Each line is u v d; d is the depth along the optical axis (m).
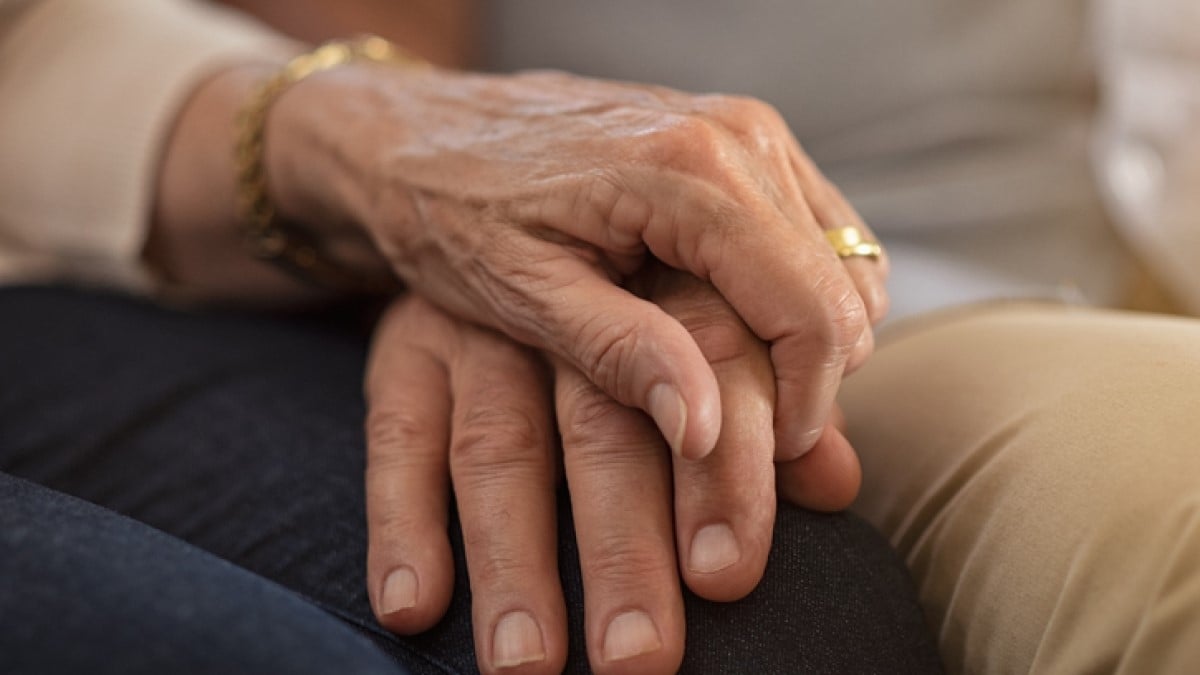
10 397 0.61
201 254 0.67
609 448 0.52
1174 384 0.51
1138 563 0.48
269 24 0.87
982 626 0.52
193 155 0.65
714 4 0.83
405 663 0.52
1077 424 0.51
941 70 0.83
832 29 0.82
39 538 0.47
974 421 0.54
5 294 0.66
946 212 0.81
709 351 0.51
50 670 0.45
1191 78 0.86
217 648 0.45
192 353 0.63
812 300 0.50
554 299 0.52
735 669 0.50
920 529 0.54
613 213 0.52
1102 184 0.84
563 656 0.51
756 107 0.54
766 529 0.51
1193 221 0.83
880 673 0.51
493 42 0.88
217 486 0.57
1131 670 0.48
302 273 0.65
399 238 0.57
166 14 0.70
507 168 0.54
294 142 0.62
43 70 0.68
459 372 0.56
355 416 0.59
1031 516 0.51
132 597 0.46
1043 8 0.82
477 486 0.53
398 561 0.53
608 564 0.51
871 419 0.57
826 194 0.54
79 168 0.66
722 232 0.51
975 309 0.62
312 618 0.47
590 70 0.87
